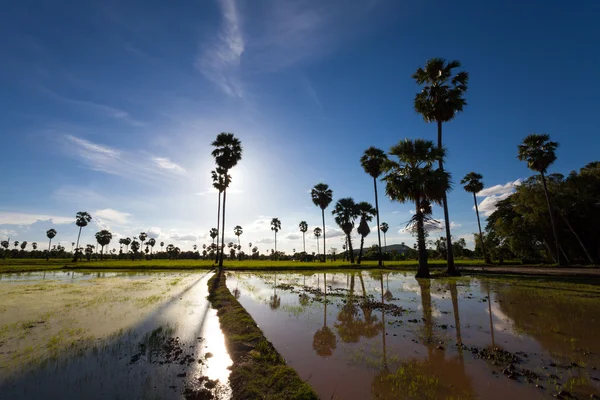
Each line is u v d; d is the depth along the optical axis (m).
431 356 6.66
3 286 20.48
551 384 5.24
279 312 11.56
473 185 52.91
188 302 14.01
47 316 10.82
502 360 6.34
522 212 42.28
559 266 35.06
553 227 35.47
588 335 8.16
